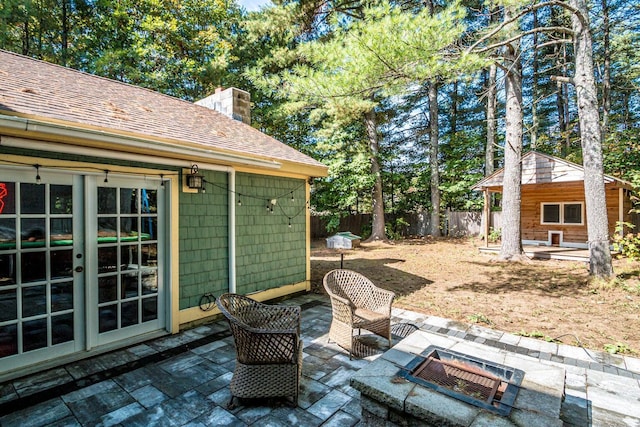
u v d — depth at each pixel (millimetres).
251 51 14641
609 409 2271
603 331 4043
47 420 2316
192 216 4262
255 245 5129
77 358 3227
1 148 2807
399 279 7000
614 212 10461
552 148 15320
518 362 2109
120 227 3619
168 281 4004
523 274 7332
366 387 1830
